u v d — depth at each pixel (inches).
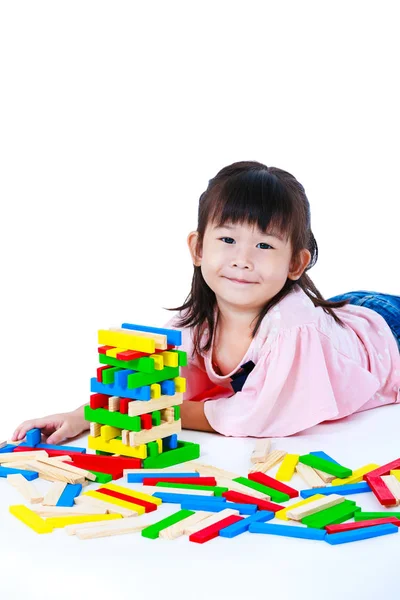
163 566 74.4
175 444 97.5
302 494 86.9
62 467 92.8
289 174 109.0
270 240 102.9
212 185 106.4
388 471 90.0
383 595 72.9
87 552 76.7
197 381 114.1
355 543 77.7
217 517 81.7
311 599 71.1
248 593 71.2
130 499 86.0
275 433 104.3
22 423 104.6
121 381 94.0
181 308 114.0
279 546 77.4
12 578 74.9
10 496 88.2
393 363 116.6
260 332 106.3
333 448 99.9
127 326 98.8
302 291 110.5
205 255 106.0
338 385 107.8
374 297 128.3
